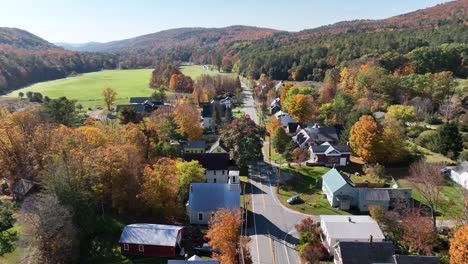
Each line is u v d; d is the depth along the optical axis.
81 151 59.72
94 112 146.25
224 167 81.56
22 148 69.25
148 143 77.31
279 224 63.09
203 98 169.25
